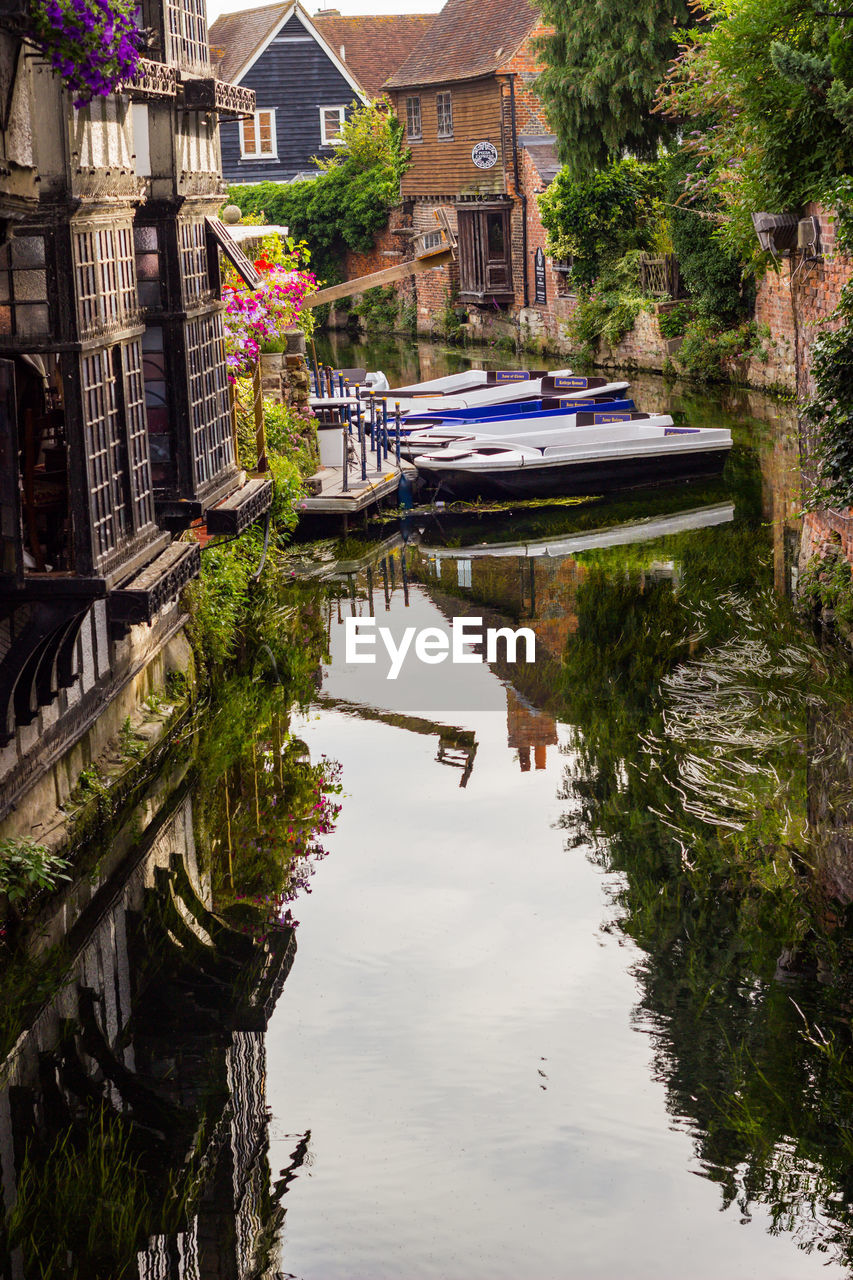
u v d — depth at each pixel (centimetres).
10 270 736
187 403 987
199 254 1031
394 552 1792
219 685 1280
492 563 1711
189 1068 684
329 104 4881
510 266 4000
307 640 1427
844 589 1281
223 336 1102
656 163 3412
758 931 792
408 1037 706
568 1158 609
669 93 2823
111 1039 709
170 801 1021
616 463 2022
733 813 945
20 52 685
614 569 1622
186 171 987
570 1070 670
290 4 4806
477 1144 616
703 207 2848
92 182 770
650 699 1186
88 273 766
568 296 3675
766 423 2480
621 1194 586
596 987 745
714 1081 655
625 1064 673
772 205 1371
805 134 1277
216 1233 562
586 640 1365
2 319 739
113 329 805
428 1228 564
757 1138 614
